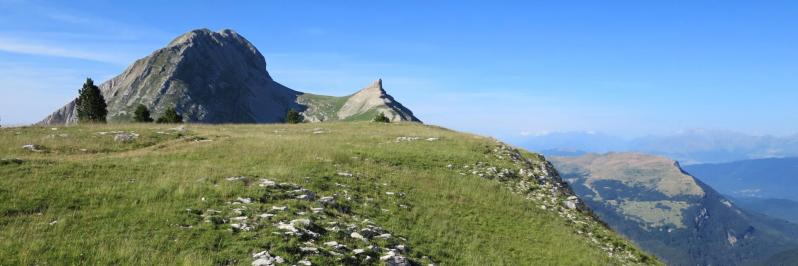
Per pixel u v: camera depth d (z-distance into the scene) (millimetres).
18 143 34812
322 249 16344
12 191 18703
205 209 18875
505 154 45938
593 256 23609
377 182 29703
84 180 21516
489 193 32031
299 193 23344
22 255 13453
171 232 16141
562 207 34094
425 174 34719
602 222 35906
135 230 16172
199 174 24375
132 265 13695
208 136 44094
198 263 13914
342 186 26906
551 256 22578
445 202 28266
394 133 56562
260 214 18859
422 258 18766
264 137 45375
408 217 23891
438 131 62094
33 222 16141
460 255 20359
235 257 14789
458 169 38062
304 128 62781
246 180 24109
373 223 21594
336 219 20594
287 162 31406
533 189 37094
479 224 25703
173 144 39312
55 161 25000
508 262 20719
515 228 26094
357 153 38938
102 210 17750
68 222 16391
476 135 59875
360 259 16531
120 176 23031
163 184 21516
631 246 29047
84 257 13953
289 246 15859
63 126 47688
